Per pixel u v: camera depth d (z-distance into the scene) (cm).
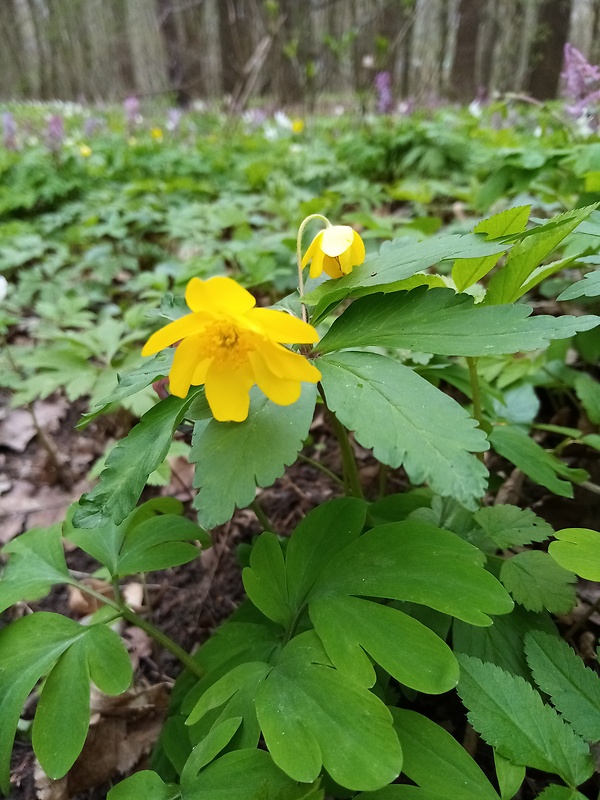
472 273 10
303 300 10
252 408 9
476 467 7
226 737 7
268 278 22
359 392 8
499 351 8
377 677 9
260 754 7
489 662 8
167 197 45
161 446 8
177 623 15
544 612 10
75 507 12
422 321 8
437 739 7
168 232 39
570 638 11
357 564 9
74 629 9
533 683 9
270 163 51
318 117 86
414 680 7
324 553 9
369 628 8
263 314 7
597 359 17
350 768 7
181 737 9
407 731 8
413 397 8
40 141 78
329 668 8
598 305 18
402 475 17
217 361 8
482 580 8
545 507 15
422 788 7
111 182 53
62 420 24
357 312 9
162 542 11
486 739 7
